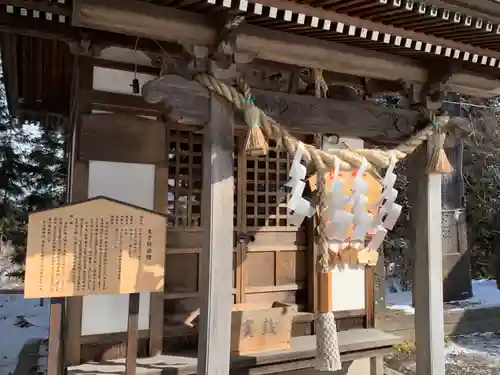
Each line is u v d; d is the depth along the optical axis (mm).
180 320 4012
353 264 3430
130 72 3904
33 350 5375
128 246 2945
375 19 2973
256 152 3045
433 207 3875
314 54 3287
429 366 3730
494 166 9539
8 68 4855
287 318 4094
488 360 5777
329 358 3125
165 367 3500
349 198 3236
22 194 11602
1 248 10898
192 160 4188
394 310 6535
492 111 9422
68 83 5566
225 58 2973
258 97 3303
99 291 2859
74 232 2836
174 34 2842
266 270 4547
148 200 3824
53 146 11891
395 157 3568
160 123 3891
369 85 4719
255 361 3805
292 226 4707
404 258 9172
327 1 2691
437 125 3818
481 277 10367
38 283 2736
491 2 2906
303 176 3078
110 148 3705
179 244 4051
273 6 2658
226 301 2986
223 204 3014
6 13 3250
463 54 3482
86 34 3486
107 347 3697
